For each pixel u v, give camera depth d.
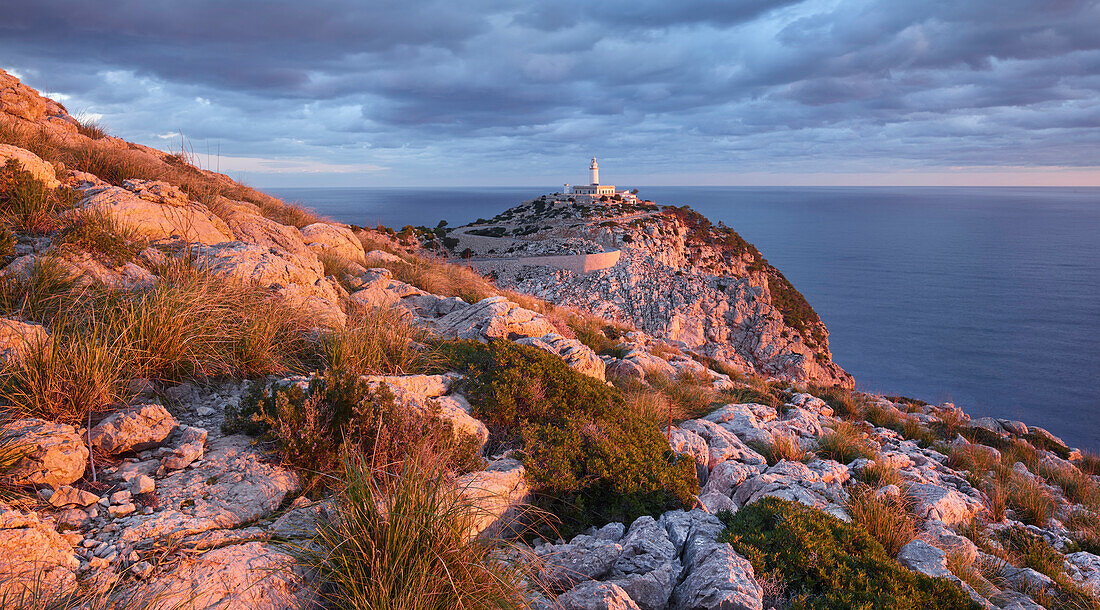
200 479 4.61
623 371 13.08
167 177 13.51
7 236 6.81
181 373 6.04
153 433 4.88
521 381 7.66
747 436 10.38
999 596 6.05
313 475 4.96
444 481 4.78
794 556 5.13
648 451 7.31
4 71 15.80
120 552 3.63
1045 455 15.32
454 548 3.88
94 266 7.26
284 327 7.51
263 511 4.45
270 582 3.57
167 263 8.12
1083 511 10.42
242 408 5.57
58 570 3.32
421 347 8.40
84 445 4.44
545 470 6.18
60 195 8.73
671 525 5.84
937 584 5.10
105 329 5.81
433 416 5.80
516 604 3.82
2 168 7.91
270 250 10.56
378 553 3.74
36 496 3.91
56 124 15.85
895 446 13.14
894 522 6.84
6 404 4.71
